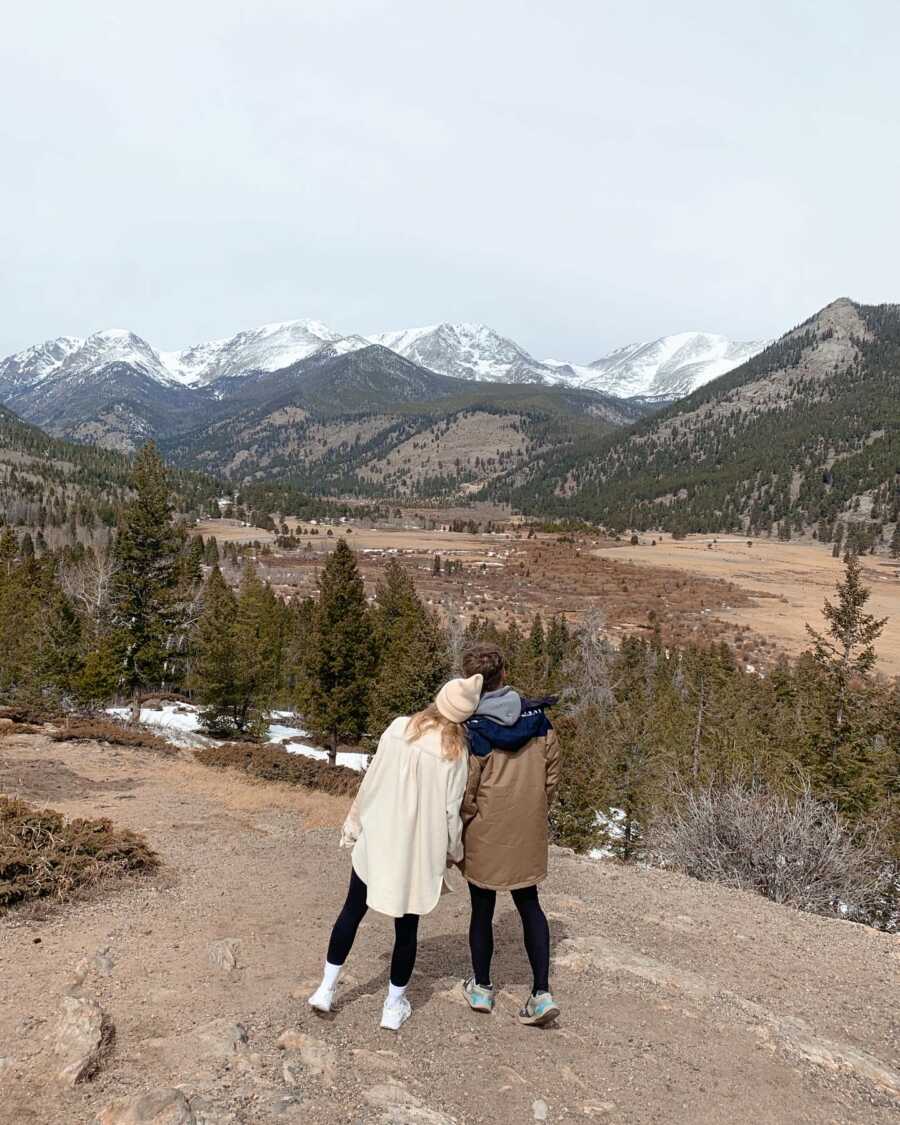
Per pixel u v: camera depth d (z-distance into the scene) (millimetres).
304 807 14117
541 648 66125
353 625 34562
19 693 37219
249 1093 3398
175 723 38094
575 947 5727
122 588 37125
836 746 25000
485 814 4062
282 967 5121
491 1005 4410
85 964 4824
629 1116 3564
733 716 36594
